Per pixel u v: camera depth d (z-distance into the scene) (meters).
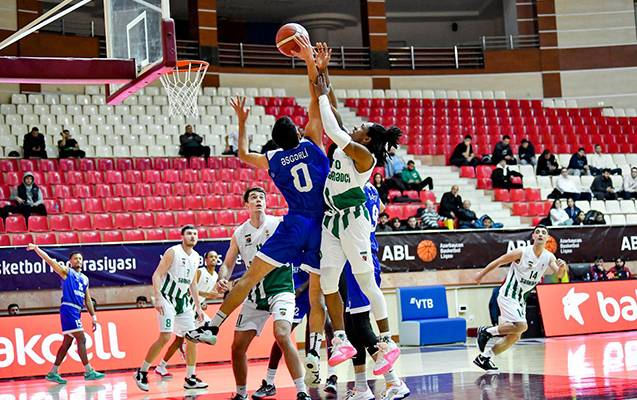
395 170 18.97
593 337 13.73
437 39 31.42
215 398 7.64
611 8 25.69
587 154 22.11
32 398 8.30
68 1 10.16
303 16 30.50
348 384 8.30
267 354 12.38
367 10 24.81
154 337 11.92
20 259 13.36
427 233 15.55
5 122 18.66
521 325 9.06
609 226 16.45
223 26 30.42
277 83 23.61
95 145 19.08
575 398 6.08
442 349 12.80
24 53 20.59
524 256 9.16
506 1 27.23
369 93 23.53
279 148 6.39
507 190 19.50
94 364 11.49
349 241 5.89
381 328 5.99
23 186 15.87
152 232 15.81
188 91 12.09
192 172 18.20
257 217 7.57
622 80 25.42
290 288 6.91
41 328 11.42
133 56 9.28
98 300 13.61
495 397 6.42
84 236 15.41
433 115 22.78
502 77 25.19
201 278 10.34
